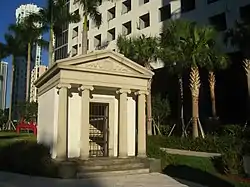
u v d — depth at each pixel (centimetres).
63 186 1063
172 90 3622
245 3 2806
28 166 1372
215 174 1291
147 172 1396
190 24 2364
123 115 1494
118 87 1487
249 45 2280
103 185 1091
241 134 2141
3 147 1609
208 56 2355
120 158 1443
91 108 1549
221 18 3072
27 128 3172
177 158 1631
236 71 3111
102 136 1574
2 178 1234
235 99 3266
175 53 2366
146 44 2628
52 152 1406
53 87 1466
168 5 3528
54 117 1422
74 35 5150
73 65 1384
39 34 3772
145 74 1555
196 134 2300
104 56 1448
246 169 1228
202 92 3325
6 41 4116
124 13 4112
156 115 3216
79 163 1306
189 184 1120
